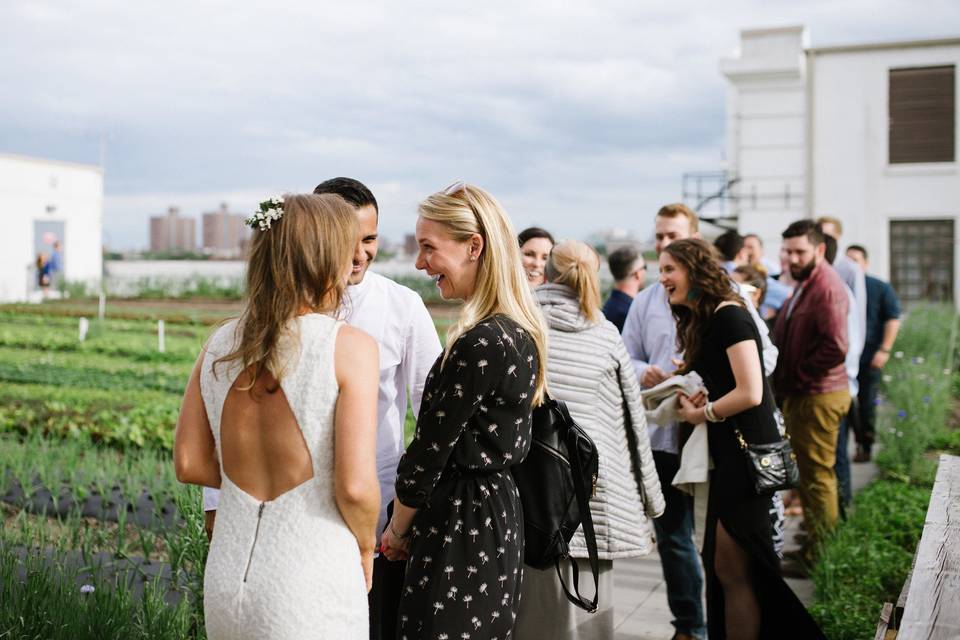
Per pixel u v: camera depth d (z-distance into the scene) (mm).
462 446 2797
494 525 2805
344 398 2350
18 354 16578
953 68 19906
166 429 8477
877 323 9094
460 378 2752
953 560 2844
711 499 4074
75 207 41312
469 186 2973
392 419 3543
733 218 21031
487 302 2900
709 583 4102
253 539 2336
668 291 4266
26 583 3885
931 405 10250
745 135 20891
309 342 2363
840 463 6930
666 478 4727
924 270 20281
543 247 5137
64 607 3676
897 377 11938
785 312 6008
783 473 3996
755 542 3979
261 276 2420
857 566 5273
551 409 3232
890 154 20438
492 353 2758
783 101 20656
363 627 2367
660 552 4789
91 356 16328
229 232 124875
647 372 4844
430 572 2781
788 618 3971
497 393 2779
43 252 39969
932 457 9117
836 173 20500
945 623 2324
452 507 2801
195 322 25641
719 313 4102
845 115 20422
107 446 8398
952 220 20094
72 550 4863
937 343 14539
